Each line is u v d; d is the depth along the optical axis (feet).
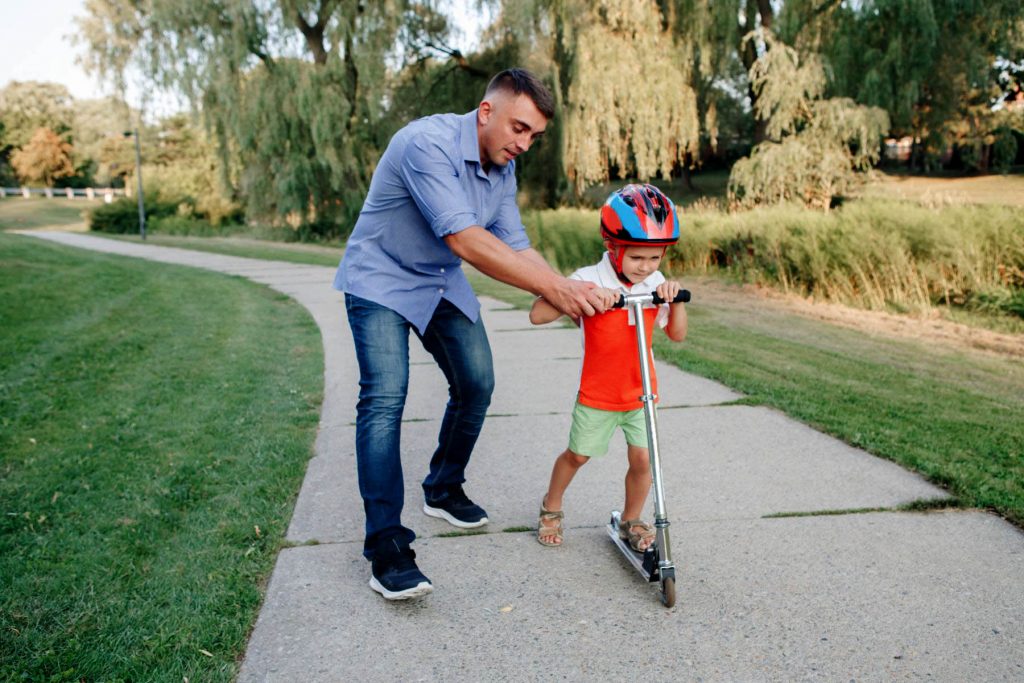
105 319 28.99
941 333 26.45
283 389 18.70
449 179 8.75
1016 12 68.44
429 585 8.53
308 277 49.73
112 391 18.26
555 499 10.12
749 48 75.10
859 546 9.84
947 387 18.16
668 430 14.89
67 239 109.60
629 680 7.29
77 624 8.10
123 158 212.43
